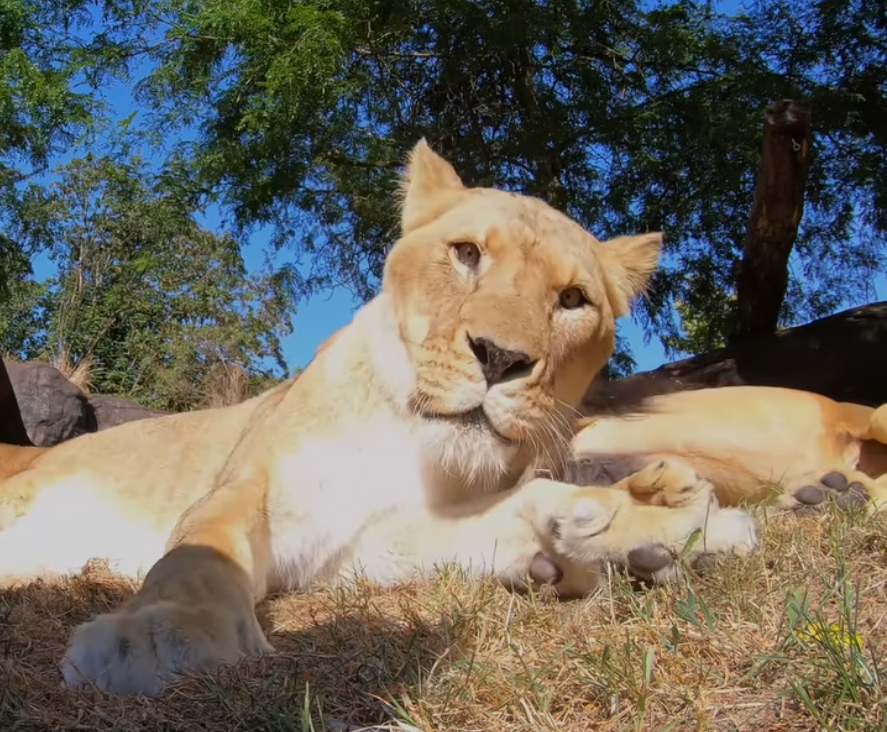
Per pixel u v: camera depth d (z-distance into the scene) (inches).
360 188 153.1
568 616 31.4
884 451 50.7
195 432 49.4
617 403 52.0
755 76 145.2
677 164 150.8
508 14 140.9
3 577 46.8
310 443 39.9
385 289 40.6
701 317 163.0
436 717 23.7
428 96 158.9
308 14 129.0
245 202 145.1
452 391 35.9
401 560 39.4
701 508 33.3
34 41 147.5
